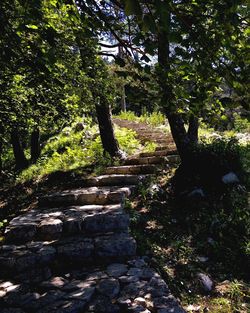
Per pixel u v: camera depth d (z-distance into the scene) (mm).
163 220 6215
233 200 6332
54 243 5406
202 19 1918
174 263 4918
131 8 1093
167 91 2389
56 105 7531
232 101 1987
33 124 9984
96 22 2172
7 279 4613
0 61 2609
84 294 3908
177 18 1736
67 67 4914
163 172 8375
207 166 7219
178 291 4273
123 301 3684
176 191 7277
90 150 11406
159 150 10703
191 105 2344
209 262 4969
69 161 11062
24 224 6059
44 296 3967
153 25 1282
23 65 2797
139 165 9008
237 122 13234
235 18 1767
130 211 6504
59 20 3943
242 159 7684
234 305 4023
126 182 8172
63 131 18125
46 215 6598
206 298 4191
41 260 4898
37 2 1923
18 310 3682
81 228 5820
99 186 8398
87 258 4918
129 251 4984
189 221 6070
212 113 2523
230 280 4535
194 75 2291
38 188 9398
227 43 1917
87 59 3561
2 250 5305
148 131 14578
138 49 2227
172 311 3490
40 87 6121
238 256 5008
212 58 1995
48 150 15727
